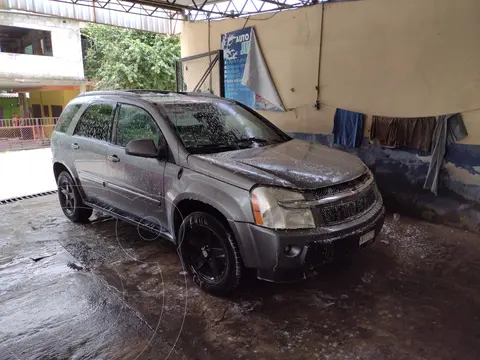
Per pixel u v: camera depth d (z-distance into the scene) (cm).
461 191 444
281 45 616
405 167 491
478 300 296
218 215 292
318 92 576
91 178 418
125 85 1598
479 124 421
